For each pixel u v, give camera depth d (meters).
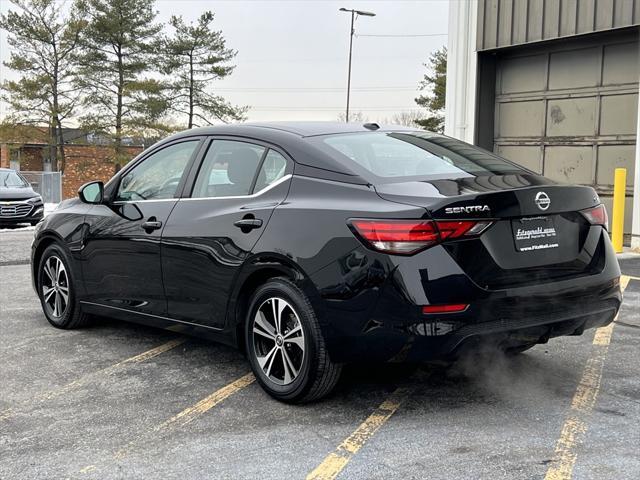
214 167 4.64
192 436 3.65
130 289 5.08
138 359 5.06
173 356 5.12
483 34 12.52
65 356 5.16
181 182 4.82
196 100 45.97
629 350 5.10
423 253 3.49
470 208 3.54
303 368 3.88
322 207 3.84
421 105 49.38
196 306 4.55
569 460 3.26
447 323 3.48
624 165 11.03
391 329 3.53
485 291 3.54
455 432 3.62
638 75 10.68
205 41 45.16
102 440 3.62
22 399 4.26
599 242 4.10
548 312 3.73
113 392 4.36
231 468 3.26
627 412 3.88
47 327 6.05
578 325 3.92
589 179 11.55
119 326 6.03
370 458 3.33
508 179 4.00
